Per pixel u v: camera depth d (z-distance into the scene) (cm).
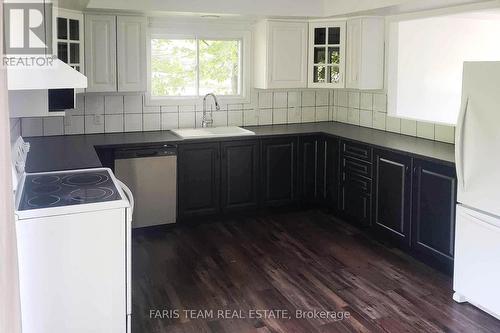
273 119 566
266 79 518
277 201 510
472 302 316
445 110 514
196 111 530
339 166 487
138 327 293
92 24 442
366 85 502
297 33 521
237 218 504
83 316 252
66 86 241
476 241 306
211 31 522
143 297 332
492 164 291
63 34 403
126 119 500
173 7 445
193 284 353
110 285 255
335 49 518
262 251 417
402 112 505
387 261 395
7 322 177
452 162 346
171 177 458
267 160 499
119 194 269
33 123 462
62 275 245
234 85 549
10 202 180
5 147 173
